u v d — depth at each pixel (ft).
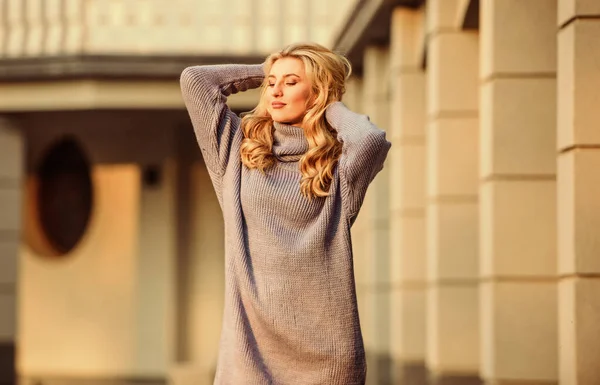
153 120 79.10
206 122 13.61
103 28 65.77
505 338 30.53
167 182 81.82
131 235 84.28
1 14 66.49
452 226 40.83
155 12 65.77
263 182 13.24
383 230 56.34
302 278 13.07
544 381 30.45
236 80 14.01
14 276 68.90
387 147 13.23
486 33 31.09
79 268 85.10
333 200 13.14
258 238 13.19
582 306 22.98
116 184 83.97
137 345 82.12
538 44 30.37
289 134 13.37
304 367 13.15
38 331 85.56
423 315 49.47
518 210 30.45
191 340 82.84
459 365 41.09
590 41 22.94
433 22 40.83
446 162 40.68
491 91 30.53
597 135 22.99
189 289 83.05
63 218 85.10
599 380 22.88
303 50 13.41
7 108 66.69
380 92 54.75
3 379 68.49
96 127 81.71
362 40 54.24
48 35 66.18
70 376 84.53
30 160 83.82
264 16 65.36
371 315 56.44
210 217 83.05
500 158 30.48
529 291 30.48
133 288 83.87
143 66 64.39
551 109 30.32
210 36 65.51
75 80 65.72
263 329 13.15
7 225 68.85
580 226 23.04
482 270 31.55
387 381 55.62
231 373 13.17
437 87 40.55
